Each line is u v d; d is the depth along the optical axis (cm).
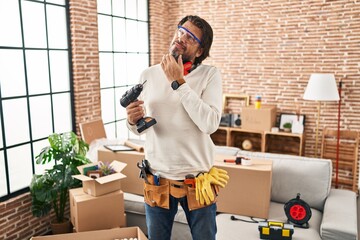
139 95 147
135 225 307
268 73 517
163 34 575
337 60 470
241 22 523
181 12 572
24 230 317
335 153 475
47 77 350
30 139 334
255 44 519
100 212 272
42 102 346
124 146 337
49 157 311
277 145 523
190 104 121
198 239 138
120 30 480
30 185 307
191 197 133
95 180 266
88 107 400
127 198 308
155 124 135
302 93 498
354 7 448
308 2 474
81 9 375
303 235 239
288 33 494
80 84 384
